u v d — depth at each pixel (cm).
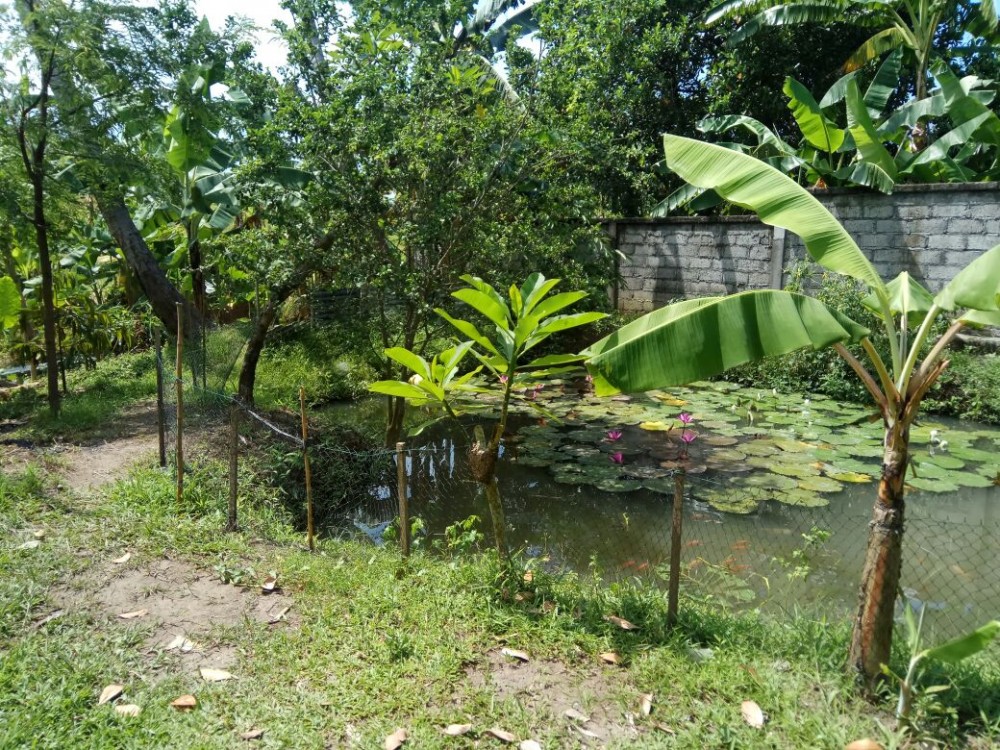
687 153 355
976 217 915
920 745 260
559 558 525
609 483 655
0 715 263
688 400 954
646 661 312
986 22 1141
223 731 263
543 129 684
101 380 904
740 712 277
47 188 740
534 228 774
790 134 1407
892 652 312
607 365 292
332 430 755
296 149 675
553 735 263
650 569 497
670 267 1206
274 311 780
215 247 902
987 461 696
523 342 359
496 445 376
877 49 1202
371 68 667
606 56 792
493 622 338
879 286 284
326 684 292
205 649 318
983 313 263
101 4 666
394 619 344
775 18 1147
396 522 574
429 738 259
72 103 681
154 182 770
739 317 288
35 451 608
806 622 358
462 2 716
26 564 383
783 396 962
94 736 255
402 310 748
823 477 654
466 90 710
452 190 709
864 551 522
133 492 500
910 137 1216
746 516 588
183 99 716
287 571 394
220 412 713
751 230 1102
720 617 365
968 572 481
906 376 276
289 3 701
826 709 279
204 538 435
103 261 1413
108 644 317
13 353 956
